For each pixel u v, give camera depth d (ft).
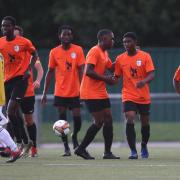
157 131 199.31
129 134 118.83
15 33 125.90
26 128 132.67
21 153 109.70
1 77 103.86
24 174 93.61
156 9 278.46
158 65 239.71
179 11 281.13
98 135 182.19
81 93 116.78
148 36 280.92
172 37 283.59
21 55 118.73
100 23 271.08
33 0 284.00
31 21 281.13
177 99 206.80
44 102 132.05
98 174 93.76
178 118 206.08
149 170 98.43
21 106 125.70
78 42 270.46
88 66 114.62
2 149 111.96
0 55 104.22
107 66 119.34
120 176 91.61
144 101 119.75
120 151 148.05
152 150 150.61
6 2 281.13
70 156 127.75
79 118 131.95
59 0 275.18
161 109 207.51
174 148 159.74
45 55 235.40
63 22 270.05
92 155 130.82
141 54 119.24
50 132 187.32
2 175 92.58
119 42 151.23
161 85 239.30
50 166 103.71
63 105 131.03
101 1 273.13
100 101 115.96
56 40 281.95
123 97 119.75
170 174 93.76
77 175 92.68
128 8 275.18
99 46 116.98
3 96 103.96
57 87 130.62
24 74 118.62
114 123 177.88
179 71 122.21
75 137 132.98
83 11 270.46
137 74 119.03
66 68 130.00
